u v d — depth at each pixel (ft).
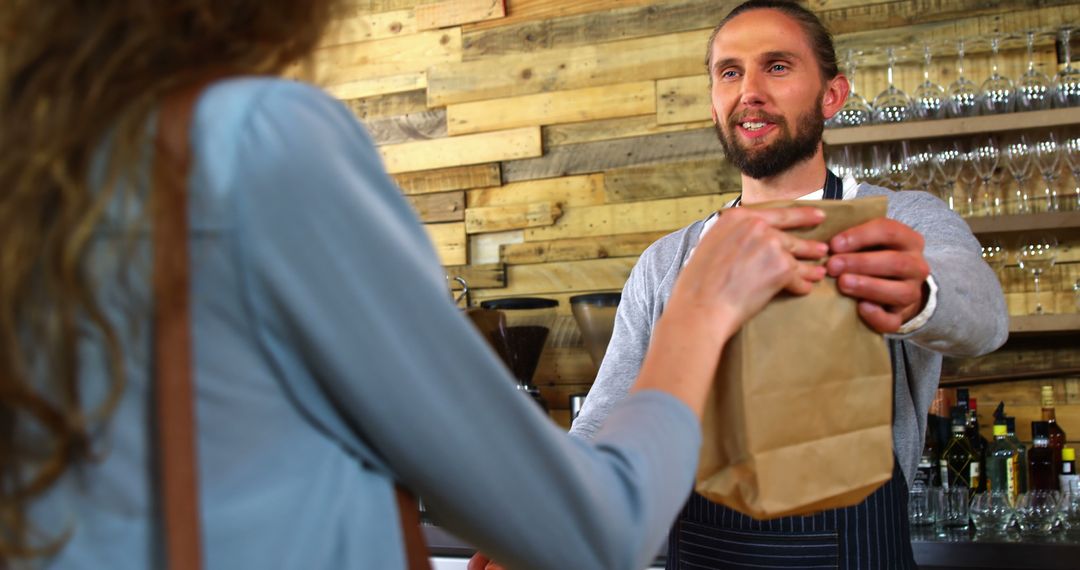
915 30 9.48
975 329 4.05
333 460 1.83
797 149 5.95
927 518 7.75
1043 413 8.45
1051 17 9.15
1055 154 8.46
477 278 10.78
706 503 5.27
